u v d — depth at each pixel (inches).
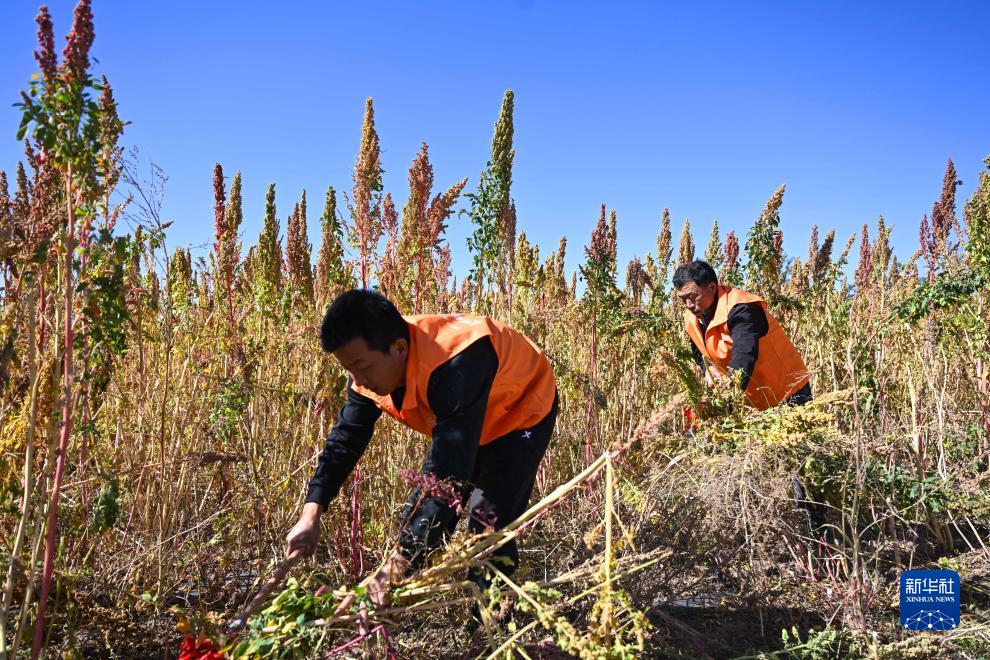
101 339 99.3
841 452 123.3
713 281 173.0
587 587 115.3
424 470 95.8
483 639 104.8
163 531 126.0
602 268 192.2
